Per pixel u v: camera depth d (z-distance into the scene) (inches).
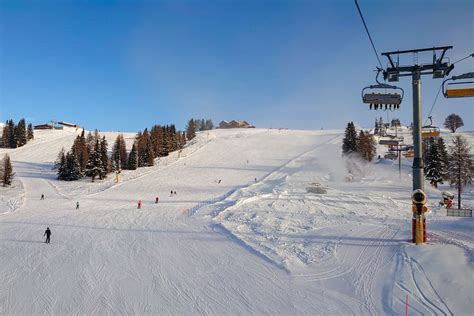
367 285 601.6
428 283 565.6
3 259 876.6
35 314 565.9
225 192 2245.3
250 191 2174.0
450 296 517.0
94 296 627.8
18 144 4692.4
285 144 4611.2
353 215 1286.9
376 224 1074.7
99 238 1091.3
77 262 836.6
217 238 1040.8
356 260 724.0
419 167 771.4
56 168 3440.0
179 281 684.7
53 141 5022.1
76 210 1720.0
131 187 2551.7
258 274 704.4
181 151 4160.9
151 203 1946.4
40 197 2207.2
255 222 1216.8
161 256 862.5
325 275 669.3
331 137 5088.6
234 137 5329.7
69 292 650.8
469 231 933.2
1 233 1192.2
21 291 663.8
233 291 623.5
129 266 791.1
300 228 1080.8
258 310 543.8
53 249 966.4
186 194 2255.2
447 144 4224.9
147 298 609.6
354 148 3011.8
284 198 1820.9
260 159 3656.5
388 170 3016.7
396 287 574.2
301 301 566.6
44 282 707.4
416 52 734.5
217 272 728.3
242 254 856.3
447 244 735.7
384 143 2203.5
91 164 2925.7
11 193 2321.6
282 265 743.7
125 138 5728.3
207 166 3356.3
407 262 659.4
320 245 864.3
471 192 2278.5
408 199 1765.5
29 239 1093.8
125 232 1174.3
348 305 539.5
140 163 3560.5
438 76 761.0
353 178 2664.9
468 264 606.9
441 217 1234.0
